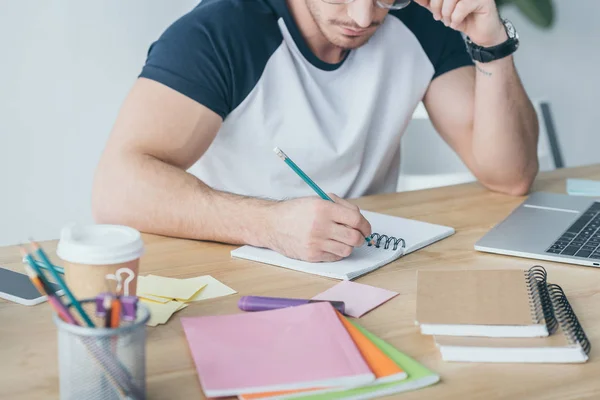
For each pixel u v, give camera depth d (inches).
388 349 32.9
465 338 33.3
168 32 58.0
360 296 39.4
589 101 142.7
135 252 33.8
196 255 46.4
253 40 59.6
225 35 58.2
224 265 44.6
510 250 46.4
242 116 61.6
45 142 105.5
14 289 39.9
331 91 64.7
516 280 37.5
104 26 104.8
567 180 65.6
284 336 33.2
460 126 66.5
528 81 136.9
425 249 47.8
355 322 36.4
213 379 29.4
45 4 101.0
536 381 30.9
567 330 34.0
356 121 65.1
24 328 35.6
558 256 45.2
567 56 138.6
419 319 33.8
